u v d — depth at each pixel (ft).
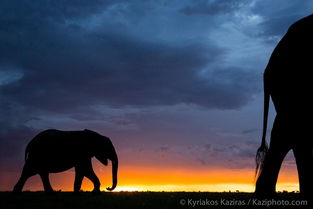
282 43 35.55
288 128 33.68
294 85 33.17
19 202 44.50
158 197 47.19
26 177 59.72
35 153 59.72
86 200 45.24
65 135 60.95
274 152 34.65
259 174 35.76
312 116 31.83
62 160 59.52
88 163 59.57
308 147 32.04
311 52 32.71
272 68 35.76
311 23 34.09
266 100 36.76
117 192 60.54
